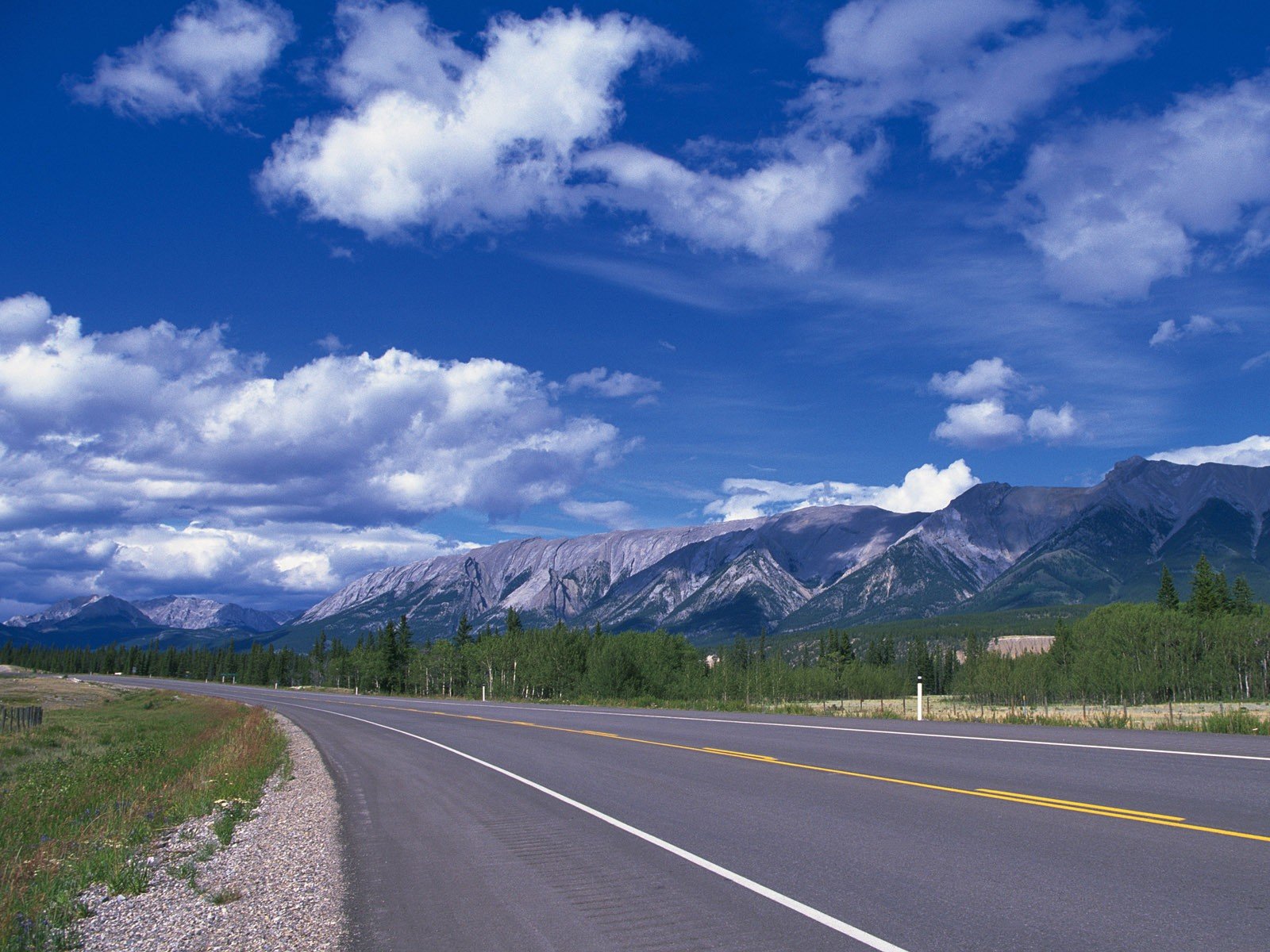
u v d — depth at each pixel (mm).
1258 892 6277
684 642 83188
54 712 63219
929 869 7266
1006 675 50438
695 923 6125
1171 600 104312
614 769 15500
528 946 5855
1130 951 5184
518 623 117812
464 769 17266
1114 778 11398
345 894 7535
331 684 153250
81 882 8602
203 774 18609
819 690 77000
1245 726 18250
